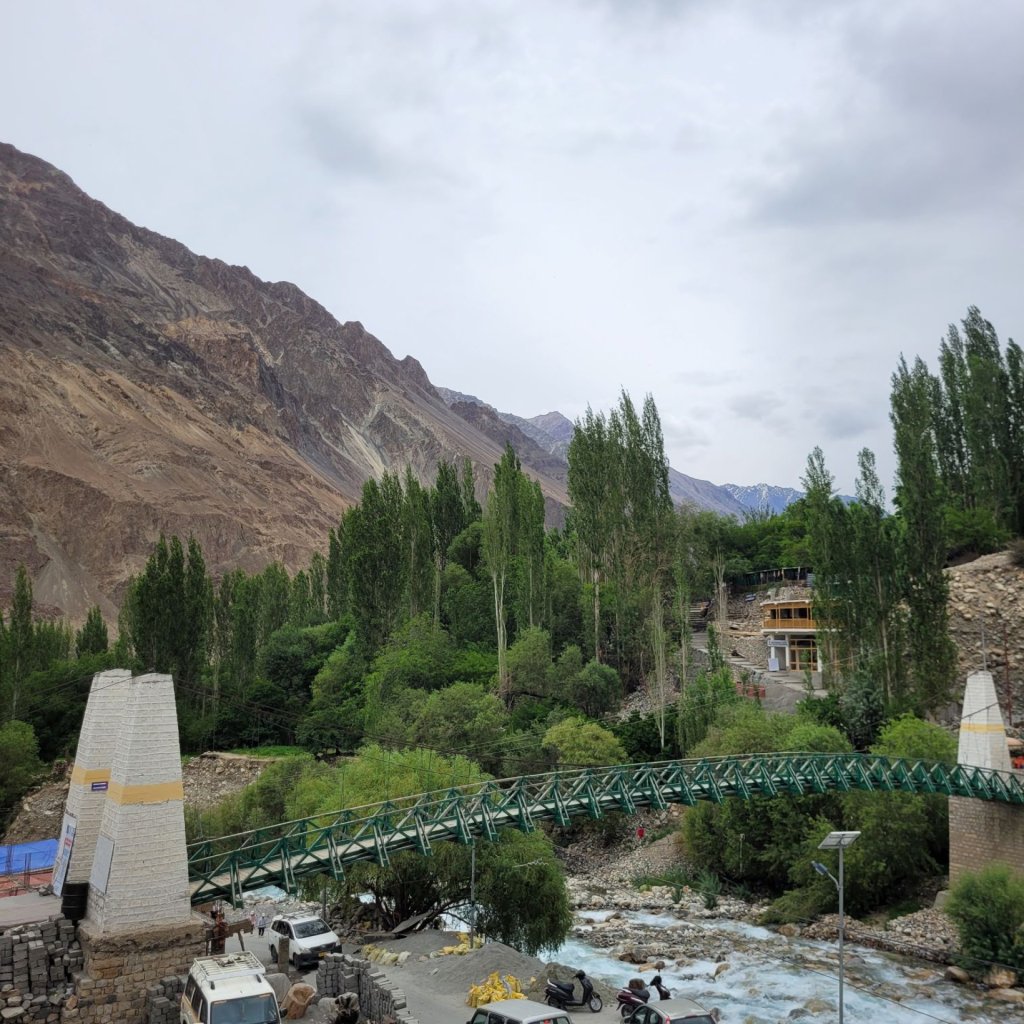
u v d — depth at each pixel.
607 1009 31.59
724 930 48.50
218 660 96.88
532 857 42.31
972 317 85.94
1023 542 71.19
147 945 25.55
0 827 74.06
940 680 64.38
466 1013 29.67
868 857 49.97
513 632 91.31
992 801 46.88
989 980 39.44
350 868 42.41
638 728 71.06
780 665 87.31
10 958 25.17
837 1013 35.94
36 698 88.81
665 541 87.44
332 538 112.75
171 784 26.98
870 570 68.69
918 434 67.56
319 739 77.88
